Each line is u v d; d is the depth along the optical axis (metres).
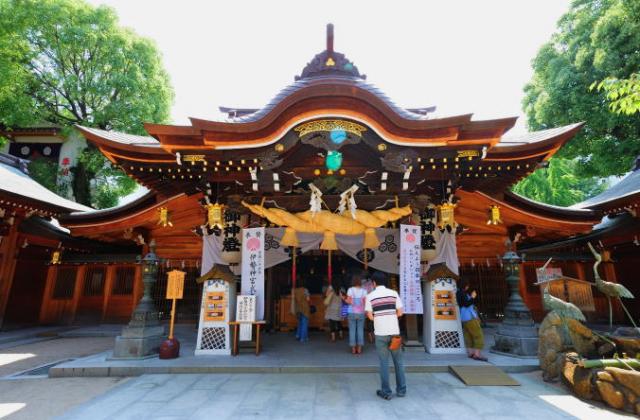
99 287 12.77
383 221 7.81
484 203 9.46
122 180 18.78
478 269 11.74
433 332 7.21
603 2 13.91
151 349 6.83
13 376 6.08
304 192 8.17
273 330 10.70
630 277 11.79
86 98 17.77
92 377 5.94
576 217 10.16
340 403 4.50
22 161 15.21
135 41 18.19
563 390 5.02
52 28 15.92
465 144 6.79
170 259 11.84
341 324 10.63
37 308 12.38
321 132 6.86
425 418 4.03
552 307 5.70
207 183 7.62
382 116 6.68
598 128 13.18
